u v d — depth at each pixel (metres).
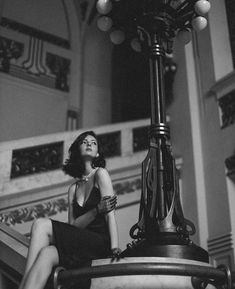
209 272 2.46
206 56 7.45
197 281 2.62
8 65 9.23
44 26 10.09
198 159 7.09
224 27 7.58
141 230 3.03
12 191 6.00
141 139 7.53
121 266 2.37
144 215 3.06
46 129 9.30
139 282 2.56
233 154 6.52
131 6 3.66
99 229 3.02
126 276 2.59
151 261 2.64
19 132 8.93
